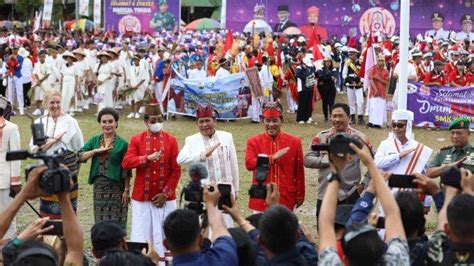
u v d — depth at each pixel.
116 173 10.63
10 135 10.94
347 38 42.72
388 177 6.40
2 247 5.91
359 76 24.78
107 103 25.88
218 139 10.37
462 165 9.73
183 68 27.00
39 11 55.56
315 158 9.98
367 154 5.55
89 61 27.89
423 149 9.80
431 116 24.16
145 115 10.50
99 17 43.06
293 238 5.62
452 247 5.32
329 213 5.45
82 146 11.02
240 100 24.61
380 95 23.98
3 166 10.91
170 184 10.48
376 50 28.30
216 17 55.78
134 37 37.66
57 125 10.99
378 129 24.03
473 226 5.20
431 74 24.19
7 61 26.75
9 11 64.31
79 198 14.98
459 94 23.94
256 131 23.22
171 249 5.75
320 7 44.47
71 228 5.51
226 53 30.19
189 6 56.25
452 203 5.29
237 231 6.02
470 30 44.50
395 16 44.06
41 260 5.01
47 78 25.91
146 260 5.81
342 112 9.94
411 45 39.00
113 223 6.49
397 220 5.41
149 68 25.88
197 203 6.42
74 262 5.54
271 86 25.00
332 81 25.34
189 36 39.50
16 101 27.61
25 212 13.77
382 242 5.25
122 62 25.84
